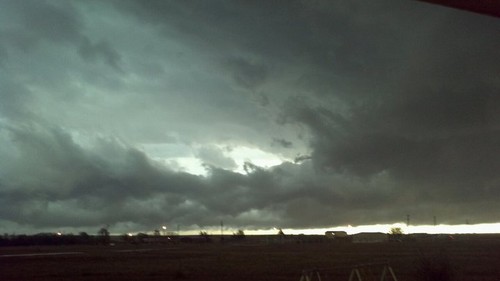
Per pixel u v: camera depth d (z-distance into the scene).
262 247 133.12
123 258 76.75
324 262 56.47
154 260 70.06
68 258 78.25
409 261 50.00
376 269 38.16
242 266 53.84
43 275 44.84
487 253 70.94
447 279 28.27
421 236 179.50
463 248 91.19
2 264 62.59
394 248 95.94
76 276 43.41
